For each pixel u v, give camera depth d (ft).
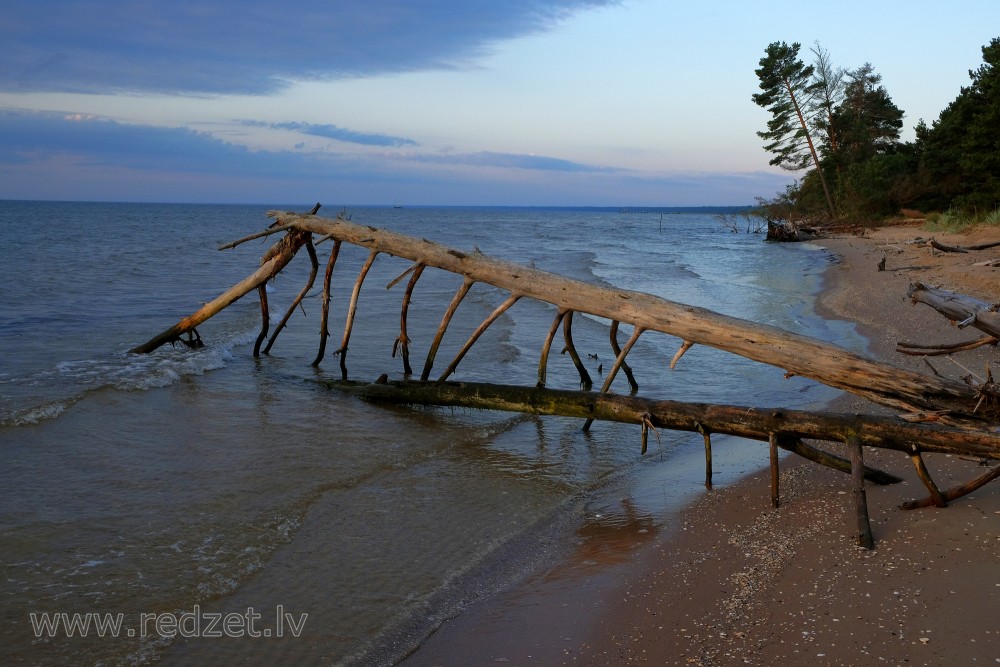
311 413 32.07
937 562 16.33
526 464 26.81
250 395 34.55
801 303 68.90
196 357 41.42
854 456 19.71
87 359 40.73
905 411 24.77
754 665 13.20
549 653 14.43
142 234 187.21
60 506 21.04
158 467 24.56
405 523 21.06
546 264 109.91
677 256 138.41
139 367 38.73
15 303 62.18
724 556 18.35
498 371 40.24
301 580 17.54
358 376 39.11
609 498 23.62
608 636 14.92
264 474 24.32
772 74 197.47
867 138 211.20
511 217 580.71
